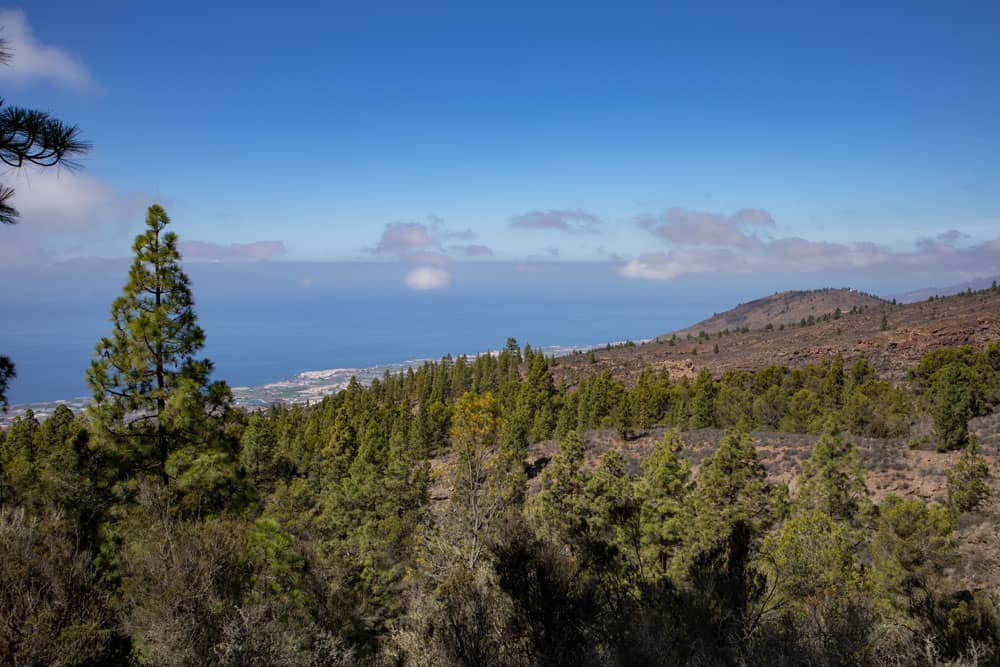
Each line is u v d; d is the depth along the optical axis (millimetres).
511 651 7742
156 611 7219
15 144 5031
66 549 7605
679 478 24188
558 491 23078
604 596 8375
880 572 15000
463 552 16422
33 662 6371
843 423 47062
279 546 10508
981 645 6324
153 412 14828
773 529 23203
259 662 7105
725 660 6922
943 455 33250
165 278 14688
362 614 13578
